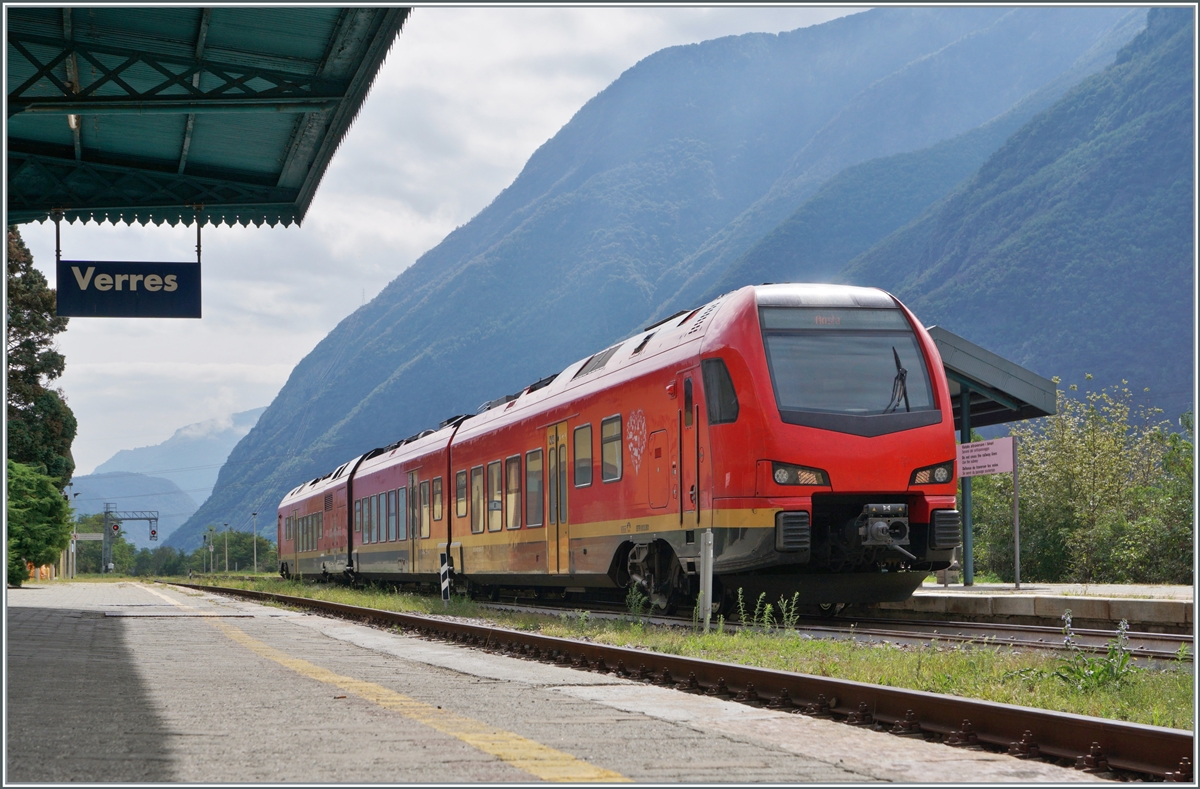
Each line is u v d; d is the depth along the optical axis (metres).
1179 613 11.79
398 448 29.28
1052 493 27.56
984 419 21.59
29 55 14.67
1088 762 5.13
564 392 18.22
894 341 13.66
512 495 20.12
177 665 9.70
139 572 199.12
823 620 14.65
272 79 15.88
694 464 13.66
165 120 17.25
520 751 5.39
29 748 5.45
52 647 11.23
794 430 12.80
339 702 7.18
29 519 48.75
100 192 19.33
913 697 6.23
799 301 13.66
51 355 51.94
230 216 20.33
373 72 15.41
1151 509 24.89
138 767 4.99
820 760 5.31
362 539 31.62
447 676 8.99
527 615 15.96
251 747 5.49
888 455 13.01
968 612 14.68
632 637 11.55
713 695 7.81
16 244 50.19
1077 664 7.66
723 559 13.01
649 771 4.95
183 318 18.83
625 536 15.51
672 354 14.48
